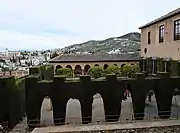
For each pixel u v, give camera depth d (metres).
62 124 15.06
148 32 32.84
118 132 11.92
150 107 19.11
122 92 16.20
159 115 16.56
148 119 15.73
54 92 15.44
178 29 23.67
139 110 16.28
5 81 14.57
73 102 21.08
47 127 12.87
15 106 15.90
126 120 15.55
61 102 15.46
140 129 12.12
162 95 16.70
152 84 16.61
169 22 25.59
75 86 15.62
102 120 15.66
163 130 12.17
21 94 17.84
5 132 13.45
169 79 16.88
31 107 15.20
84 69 38.81
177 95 19.73
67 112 17.80
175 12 23.52
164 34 27.05
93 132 11.88
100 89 15.90
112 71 29.62
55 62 38.19
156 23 29.48
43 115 17.14
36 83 15.27
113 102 16.02
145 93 16.50
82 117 15.62
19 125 15.59
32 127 14.83
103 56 40.50
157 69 28.03
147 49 33.34
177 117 16.03
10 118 14.66
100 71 29.12
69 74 30.64
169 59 25.11
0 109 14.49
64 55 40.81
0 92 14.52
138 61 37.28
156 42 29.66
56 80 15.45
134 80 16.38
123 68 30.88
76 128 12.28
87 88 15.72
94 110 18.22
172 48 25.00
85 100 15.68
